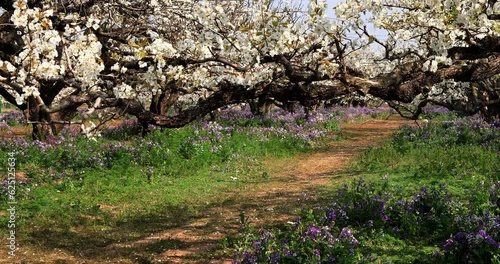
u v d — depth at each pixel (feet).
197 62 20.59
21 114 115.75
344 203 32.71
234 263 23.27
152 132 64.49
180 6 34.19
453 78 20.79
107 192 40.24
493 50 19.92
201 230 31.63
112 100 23.65
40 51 20.53
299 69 20.17
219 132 67.77
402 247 26.14
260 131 76.02
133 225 32.94
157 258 26.43
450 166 45.06
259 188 44.88
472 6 17.97
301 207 36.58
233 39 20.61
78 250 27.68
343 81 19.07
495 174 39.52
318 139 79.56
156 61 21.26
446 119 115.65
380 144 75.15
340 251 22.49
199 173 49.55
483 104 30.48
